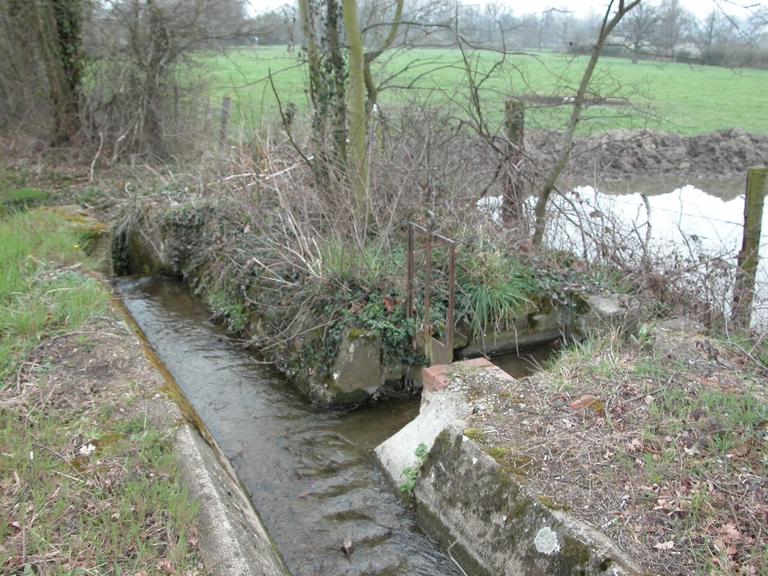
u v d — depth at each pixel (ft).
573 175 31.86
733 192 47.09
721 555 10.28
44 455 12.77
